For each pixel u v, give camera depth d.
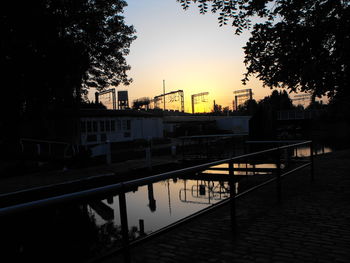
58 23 15.02
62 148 18.47
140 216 5.16
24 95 14.45
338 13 4.59
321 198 5.27
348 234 3.45
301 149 21.73
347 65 4.76
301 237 3.40
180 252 3.10
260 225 3.91
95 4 18.47
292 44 4.95
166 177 2.54
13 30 13.55
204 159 14.77
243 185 6.89
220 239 3.44
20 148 14.75
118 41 20.72
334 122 42.78
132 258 2.98
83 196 1.82
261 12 5.35
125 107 46.81
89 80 20.84
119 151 23.61
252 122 14.43
